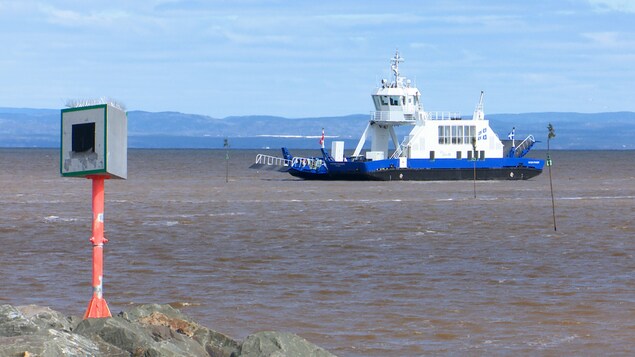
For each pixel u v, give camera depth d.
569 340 74.62
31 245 140.62
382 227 172.62
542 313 85.88
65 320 59.03
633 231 165.12
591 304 90.38
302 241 148.25
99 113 47.88
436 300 92.81
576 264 120.06
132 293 96.69
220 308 88.38
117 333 51.81
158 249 136.00
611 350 71.44
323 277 108.50
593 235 158.38
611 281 105.31
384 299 93.44
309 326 80.06
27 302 90.38
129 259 124.25
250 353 52.88
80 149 48.50
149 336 53.62
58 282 103.25
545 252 133.50
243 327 79.75
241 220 186.62
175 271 113.00
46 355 46.91
